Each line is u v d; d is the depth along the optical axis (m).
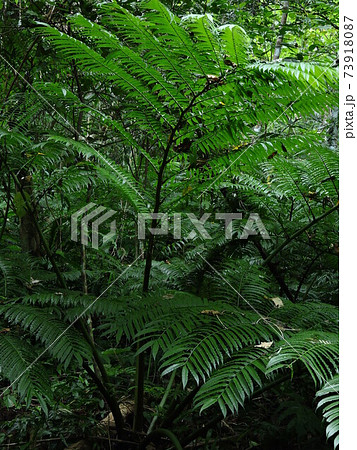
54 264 1.73
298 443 1.50
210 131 1.60
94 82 2.73
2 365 1.29
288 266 2.43
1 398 1.86
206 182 1.73
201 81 1.46
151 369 2.28
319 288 2.48
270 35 4.13
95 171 1.94
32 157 1.76
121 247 2.68
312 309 1.66
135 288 2.20
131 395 2.05
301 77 1.38
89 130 2.79
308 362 1.08
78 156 2.35
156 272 2.33
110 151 2.92
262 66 1.35
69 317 1.47
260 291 1.73
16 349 1.35
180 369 2.12
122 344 2.48
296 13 4.47
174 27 1.34
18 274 1.72
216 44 1.37
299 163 2.18
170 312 1.45
